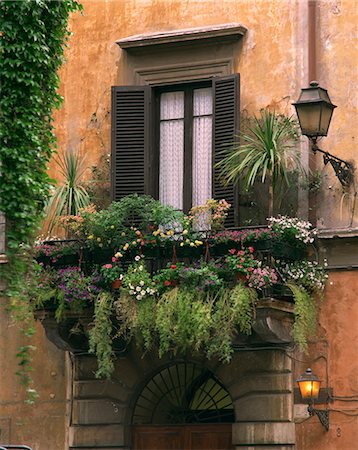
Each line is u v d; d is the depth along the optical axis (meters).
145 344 22.05
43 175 20.86
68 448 23.98
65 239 23.88
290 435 22.47
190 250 22.44
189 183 23.86
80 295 22.56
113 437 23.69
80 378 24.06
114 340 23.62
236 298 21.48
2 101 20.55
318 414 22.12
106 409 23.83
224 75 23.64
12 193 20.20
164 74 24.16
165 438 23.62
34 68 20.83
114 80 24.56
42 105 21.02
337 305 22.34
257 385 22.83
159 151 24.17
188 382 23.66
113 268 22.45
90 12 24.81
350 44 22.81
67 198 23.53
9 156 20.33
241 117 23.42
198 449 23.42
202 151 23.84
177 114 24.12
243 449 22.80
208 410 23.55
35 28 20.86
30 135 20.52
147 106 24.09
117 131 24.11
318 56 23.03
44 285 22.78
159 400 23.83
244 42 23.61
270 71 23.36
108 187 24.28
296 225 22.08
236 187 22.98
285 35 23.33
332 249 22.48
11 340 24.66
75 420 24.02
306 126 21.59
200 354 23.27
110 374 23.80
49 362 24.38
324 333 22.39
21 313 20.59
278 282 22.05
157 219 22.62
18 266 20.08
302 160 22.84
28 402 19.86
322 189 22.67
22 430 24.34
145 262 22.86
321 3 23.12
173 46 24.08
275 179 22.47
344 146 22.61
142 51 24.34
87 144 24.59
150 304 22.08
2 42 20.73
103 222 22.70
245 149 22.34
